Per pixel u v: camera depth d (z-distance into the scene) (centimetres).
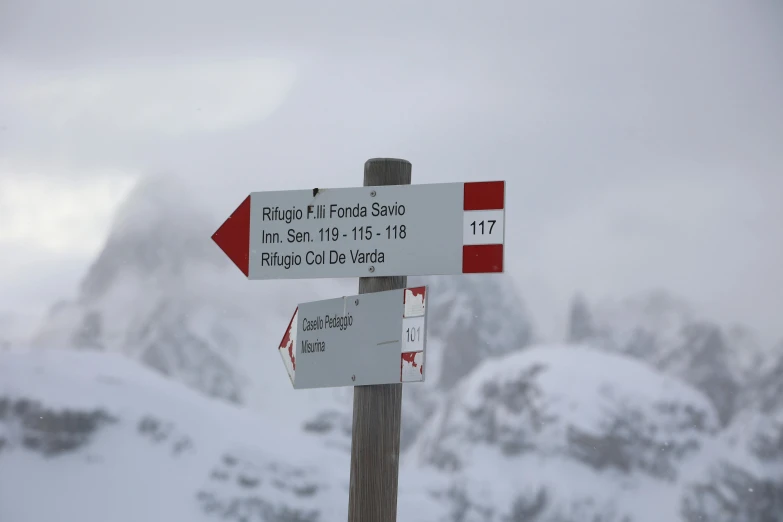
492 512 18550
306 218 470
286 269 471
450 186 437
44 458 16075
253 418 18400
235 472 16212
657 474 19300
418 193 444
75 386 17262
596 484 19188
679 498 18662
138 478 15838
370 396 444
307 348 473
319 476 16588
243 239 483
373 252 450
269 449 17012
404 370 427
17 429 16262
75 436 16488
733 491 19212
